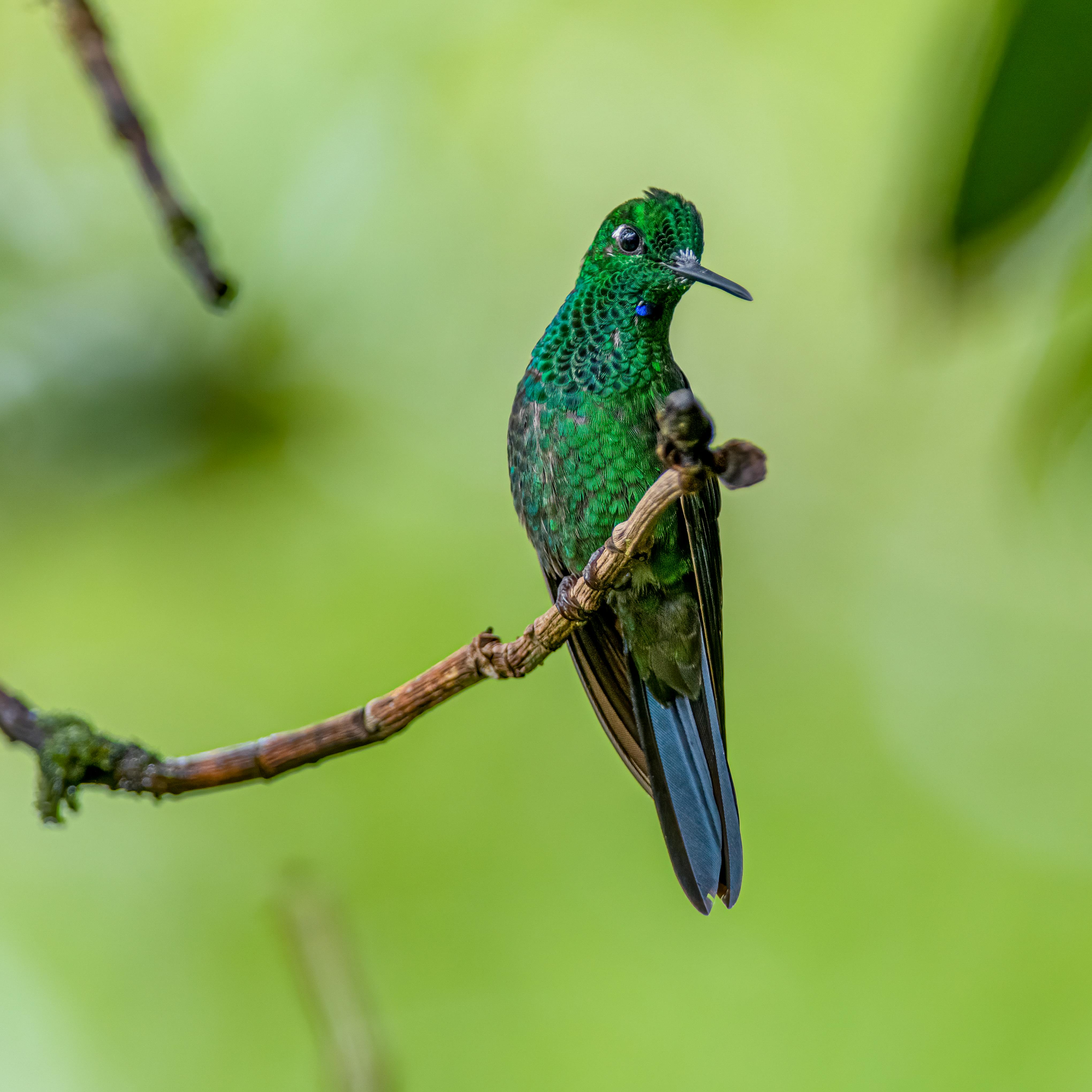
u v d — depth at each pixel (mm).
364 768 10797
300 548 11273
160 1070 10000
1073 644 11672
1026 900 10719
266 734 10625
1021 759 11359
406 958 10094
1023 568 11859
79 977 10297
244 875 10547
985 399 11859
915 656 11859
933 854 11008
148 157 4305
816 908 10789
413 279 12016
